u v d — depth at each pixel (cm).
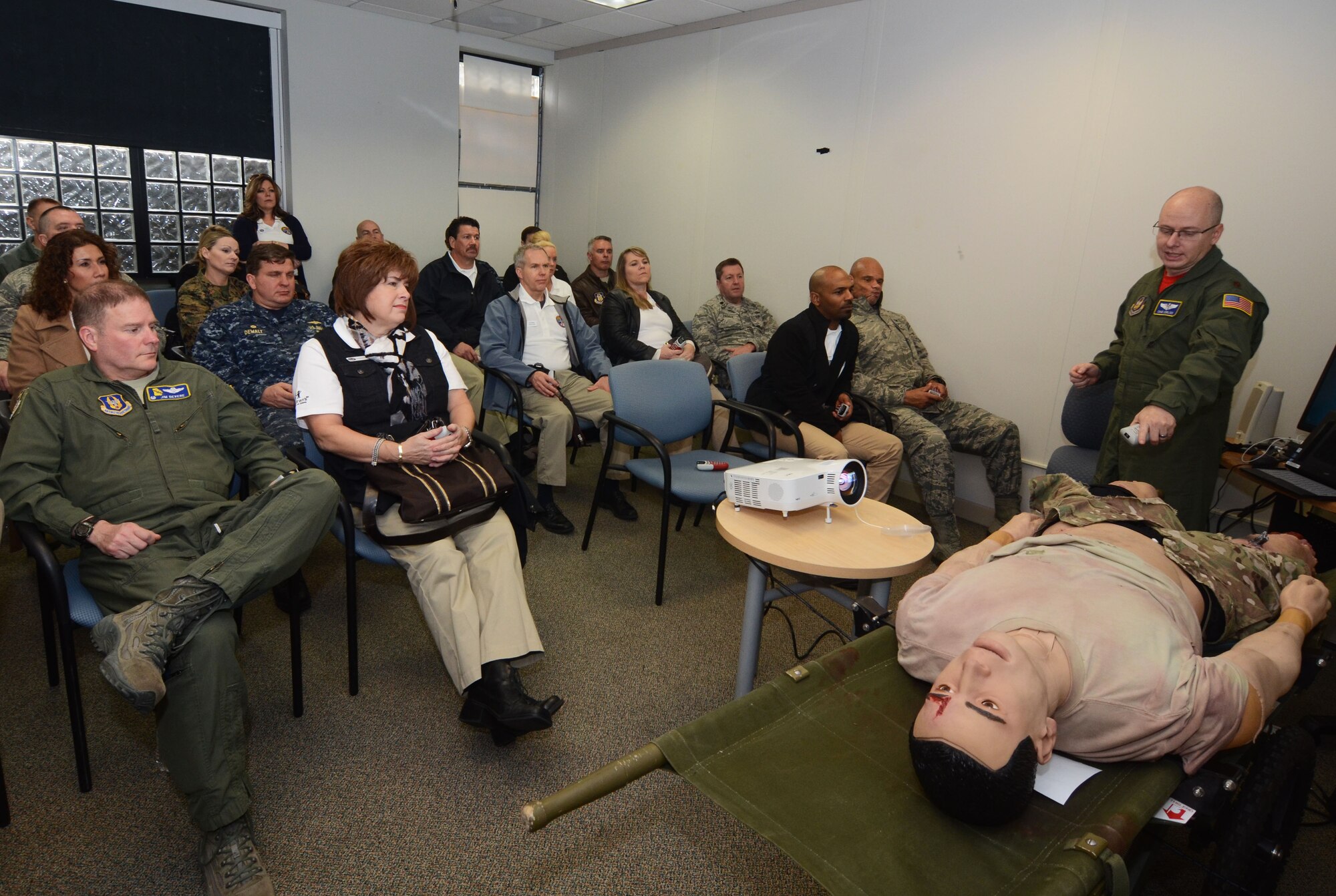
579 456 436
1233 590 152
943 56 358
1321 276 268
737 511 197
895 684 138
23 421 170
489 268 469
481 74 566
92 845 155
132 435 181
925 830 106
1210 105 285
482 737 194
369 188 524
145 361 179
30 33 407
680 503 364
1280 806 137
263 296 276
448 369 221
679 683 221
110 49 430
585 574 285
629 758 111
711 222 480
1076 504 170
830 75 405
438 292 448
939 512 322
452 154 556
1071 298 329
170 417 187
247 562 156
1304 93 264
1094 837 99
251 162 490
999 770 99
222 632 149
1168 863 164
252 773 176
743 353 353
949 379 377
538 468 317
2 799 157
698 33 471
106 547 162
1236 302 217
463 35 539
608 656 232
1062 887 90
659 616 258
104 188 444
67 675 161
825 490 188
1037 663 109
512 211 607
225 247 318
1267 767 125
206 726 143
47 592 193
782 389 318
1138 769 116
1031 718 103
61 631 160
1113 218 313
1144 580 137
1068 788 113
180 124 461
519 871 154
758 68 440
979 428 347
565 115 582
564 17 483
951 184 362
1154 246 304
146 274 468
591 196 570
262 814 165
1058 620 121
